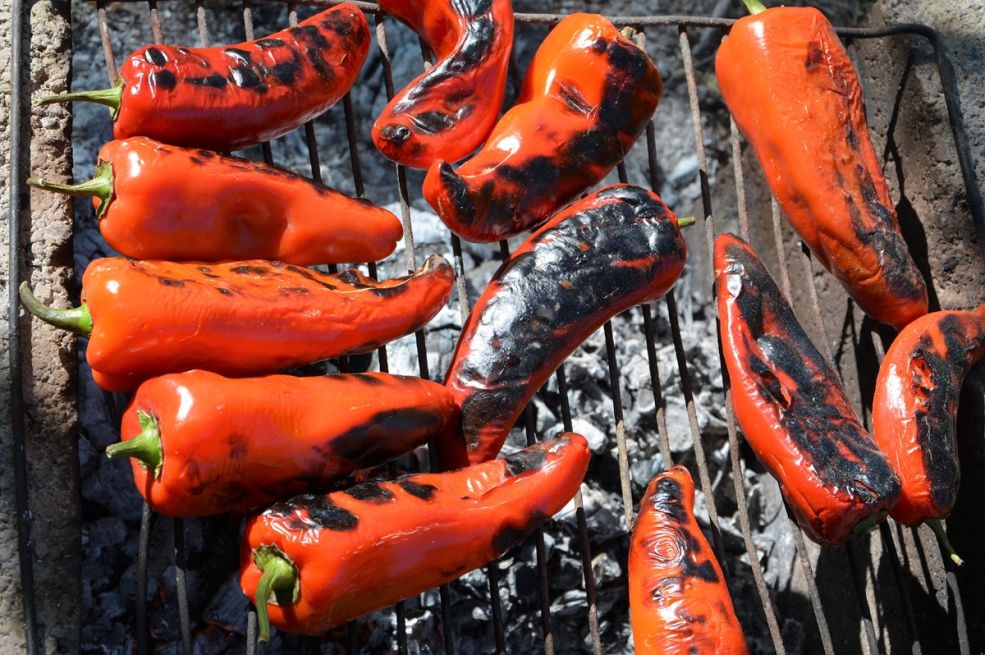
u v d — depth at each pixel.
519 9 1.36
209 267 1.06
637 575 1.08
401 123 1.11
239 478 1.02
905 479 1.11
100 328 1.02
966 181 1.17
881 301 1.14
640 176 1.36
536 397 1.25
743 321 1.11
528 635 1.21
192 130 1.08
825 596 1.26
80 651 1.10
